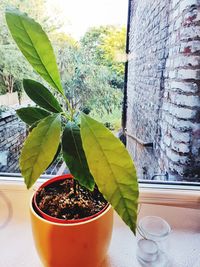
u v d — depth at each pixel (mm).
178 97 770
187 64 734
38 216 435
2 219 673
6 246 602
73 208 472
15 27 387
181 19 729
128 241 623
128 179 366
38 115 482
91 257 465
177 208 698
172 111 807
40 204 477
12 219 673
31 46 402
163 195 694
